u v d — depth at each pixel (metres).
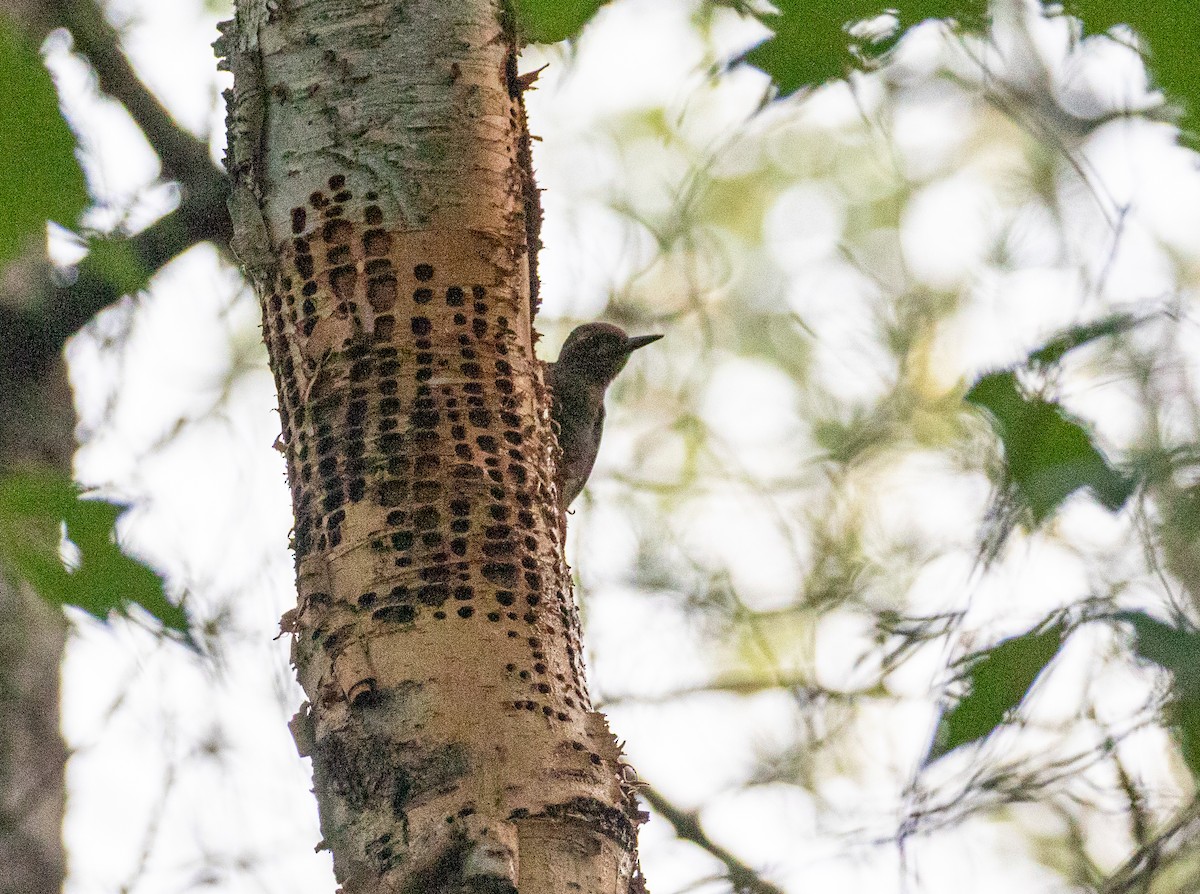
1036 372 5.96
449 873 5.59
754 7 5.65
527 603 6.22
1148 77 3.92
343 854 5.82
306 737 6.14
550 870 5.64
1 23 4.04
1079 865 8.87
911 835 6.82
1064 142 8.84
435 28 6.89
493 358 6.62
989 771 6.67
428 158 6.74
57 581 6.39
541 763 5.84
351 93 6.79
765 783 12.69
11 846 11.31
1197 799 6.11
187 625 6.70
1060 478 5.71
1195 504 5.89
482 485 6.38
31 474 6.59
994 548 6.33
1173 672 5.25
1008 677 5.52
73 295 11.45
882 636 8.50
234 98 6.93
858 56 5.44
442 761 5.77
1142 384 6.72
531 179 7.43
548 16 4.54
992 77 8.80
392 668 5.97
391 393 6.47
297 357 6.60
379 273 6.61
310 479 6.45
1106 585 5.90
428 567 6.18
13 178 4.02
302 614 6.24
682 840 13.15
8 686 11.46
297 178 6.73
